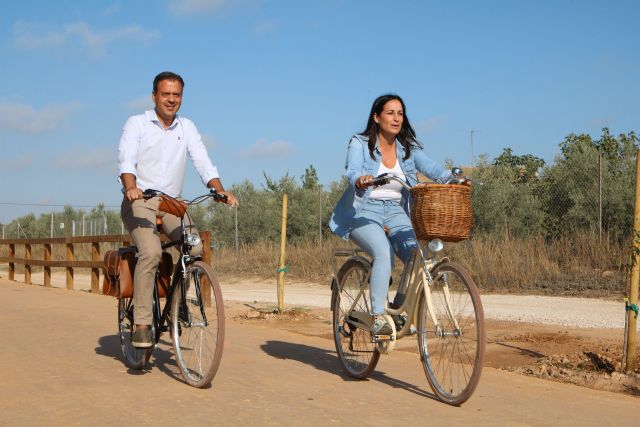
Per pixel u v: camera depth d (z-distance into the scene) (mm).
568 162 17375
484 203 17625
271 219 26406
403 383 5391
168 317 5539
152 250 5367
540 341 7574
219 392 4977
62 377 5473
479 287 14227
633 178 16031
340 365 6102
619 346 7164
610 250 14633
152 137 5492
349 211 5355
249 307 11211
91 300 11727
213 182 5578
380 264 5105
